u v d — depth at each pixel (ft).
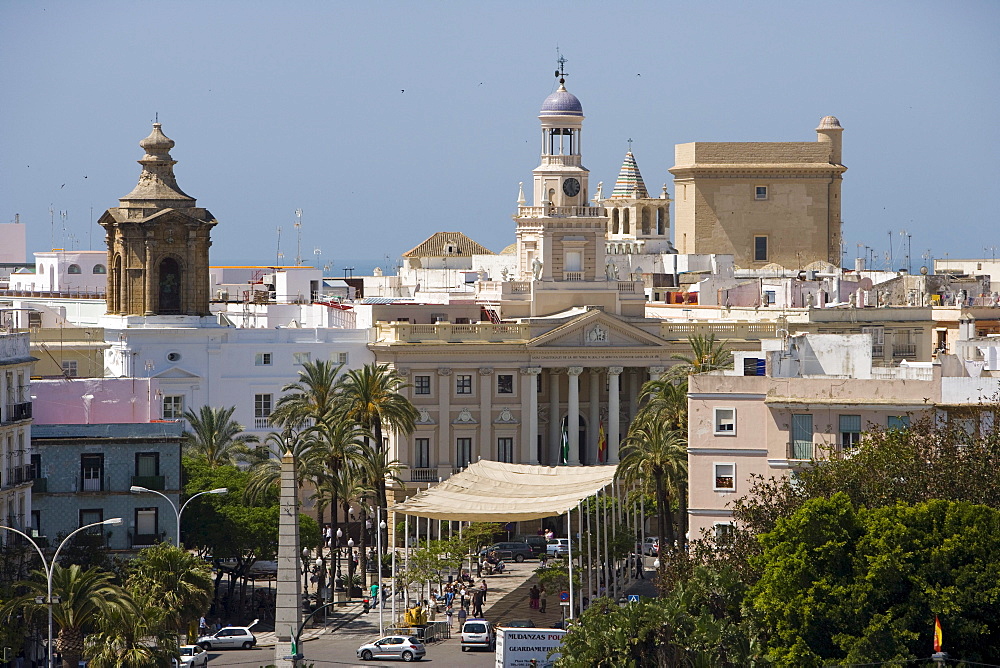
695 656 608.60
